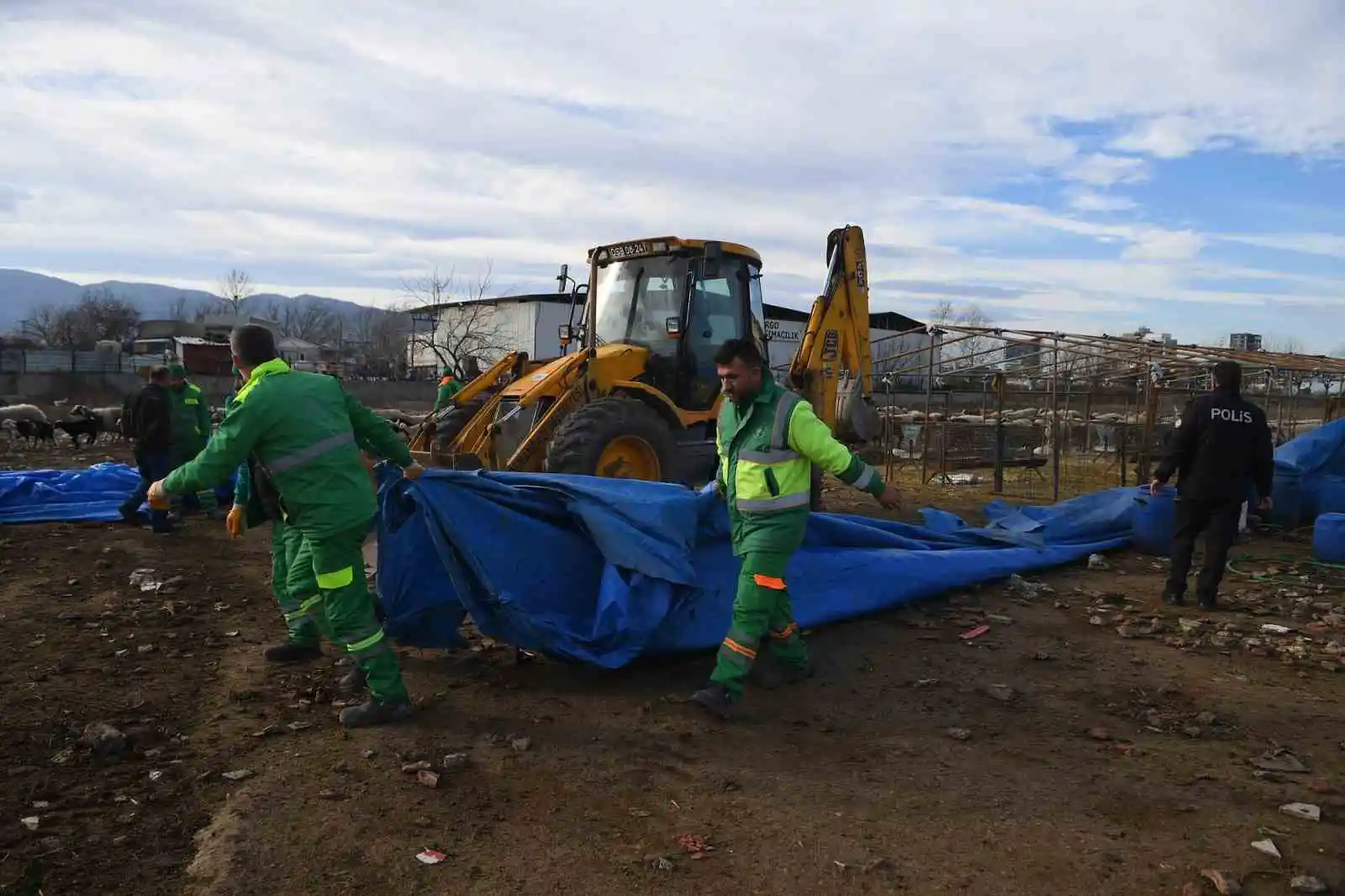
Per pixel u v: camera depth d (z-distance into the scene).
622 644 4.99
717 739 4.35
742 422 4.66
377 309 71.81
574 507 5.12
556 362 10.08
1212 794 3.81
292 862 3.19
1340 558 8.73
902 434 20.95
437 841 3.35
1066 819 3.58
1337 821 3.57
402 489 5.05
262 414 4.18
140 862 3.19
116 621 6.21
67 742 4.18
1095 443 19.48
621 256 10.52
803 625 6.00
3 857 3.18
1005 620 6.45
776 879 3.13
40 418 19.44
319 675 5.19
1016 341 14.99
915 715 4.70
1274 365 14.37
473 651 5.59
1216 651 5.87
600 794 3.75
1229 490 6.81
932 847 3.35
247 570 7.95
